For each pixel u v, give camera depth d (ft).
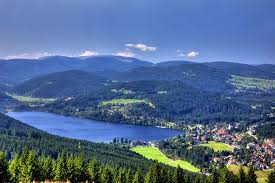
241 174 513.45
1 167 437.58
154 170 515.50
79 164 529.04
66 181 514.68
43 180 507.30
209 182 525.75
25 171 486.79
